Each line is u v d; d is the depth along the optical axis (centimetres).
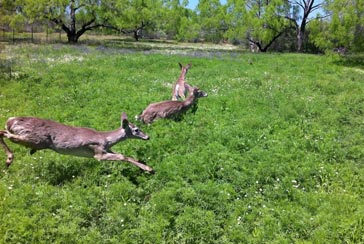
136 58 2498
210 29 4944
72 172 849
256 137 1099
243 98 1488
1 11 3822
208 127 1142
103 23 4225
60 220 689
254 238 682
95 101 1366
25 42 3694
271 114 1320
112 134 845
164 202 743
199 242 678
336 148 1063
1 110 1261
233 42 5762
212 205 763
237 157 938
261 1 4647
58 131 822
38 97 1438
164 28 5909
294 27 4775
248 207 769
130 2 4353
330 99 1577
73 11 4053
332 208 768
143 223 700
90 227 693
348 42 2933
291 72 2327
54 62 2228
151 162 904
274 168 899
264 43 4622
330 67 2566
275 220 730
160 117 1178
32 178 823
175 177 838
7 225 655
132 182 827
